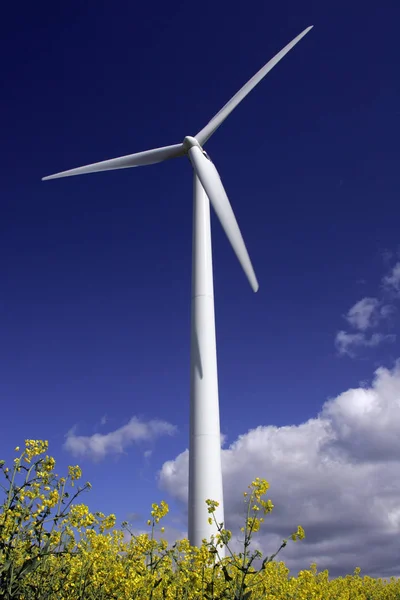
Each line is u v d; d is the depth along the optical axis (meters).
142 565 8.38
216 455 18.06
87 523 7.83
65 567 7.99
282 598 8.62
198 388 19.05
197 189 22.92
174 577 8.49
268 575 8.99
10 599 6.60
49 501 7.29
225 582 8.12
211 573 8.41
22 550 7.14
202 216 22.27
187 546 9.08
